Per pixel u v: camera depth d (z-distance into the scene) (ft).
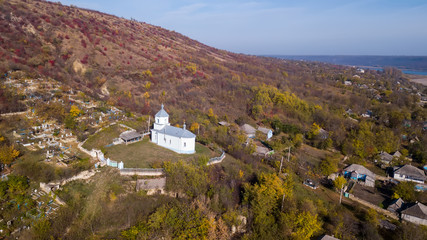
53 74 347.56
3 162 157.48
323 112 415.03
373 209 187.73
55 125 227.20
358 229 165.58
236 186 181.37
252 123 375.45
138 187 158.61
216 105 413.39
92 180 160.04
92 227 130.11
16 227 122.11
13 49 354.74
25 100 253.65
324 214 174.91
